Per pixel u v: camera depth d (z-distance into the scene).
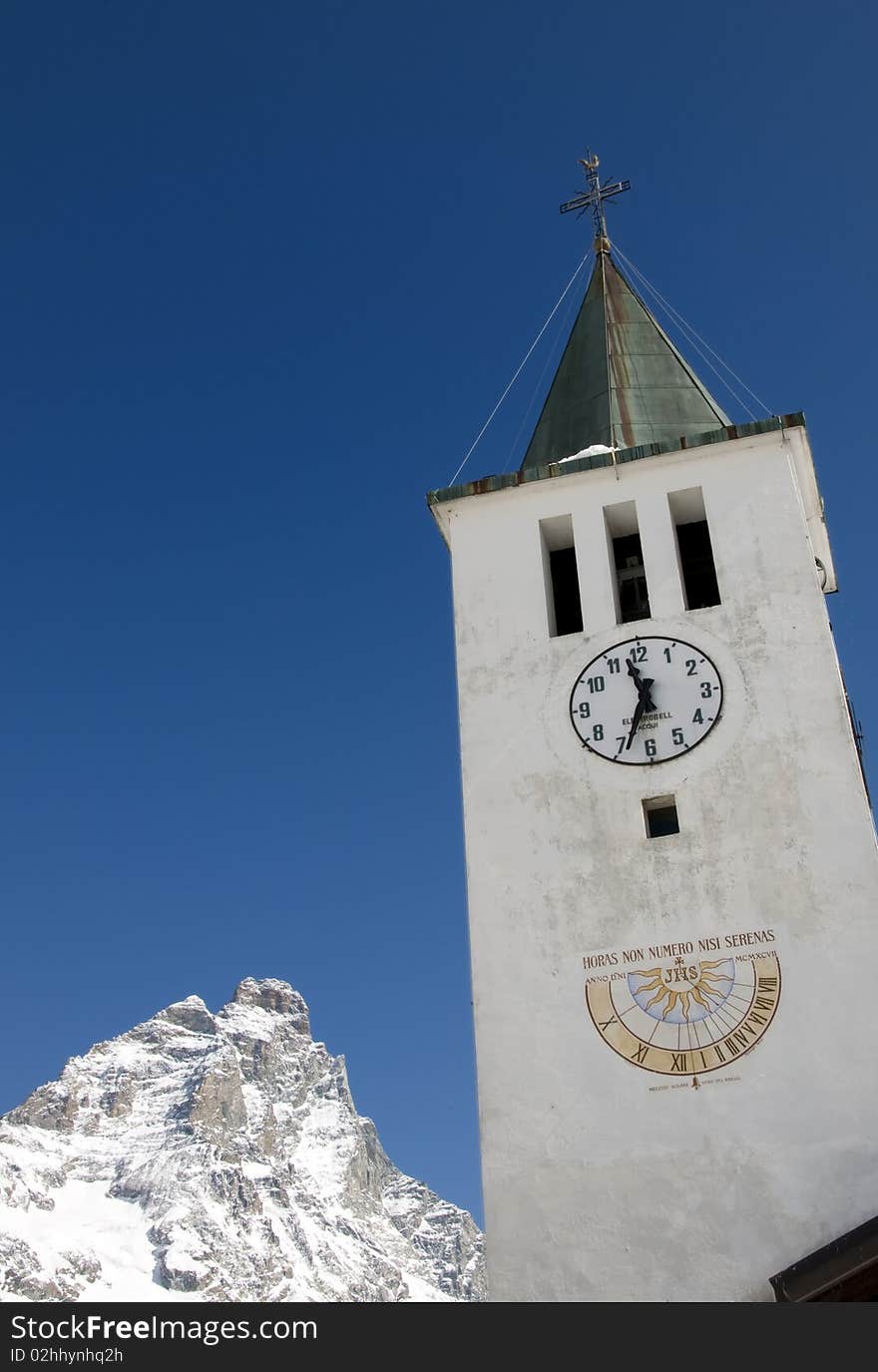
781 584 34.28
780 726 32.34
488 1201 28.73
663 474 36.88
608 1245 27.78
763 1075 28.67
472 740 34.25
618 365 41.16
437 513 37.94
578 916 31.38
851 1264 25.36
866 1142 27.53
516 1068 30.00
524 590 36.16
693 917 30.70
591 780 32.91
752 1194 27.61
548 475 37.22
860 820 30.80
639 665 34.06
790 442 36.44
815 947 29.69
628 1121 28.91
